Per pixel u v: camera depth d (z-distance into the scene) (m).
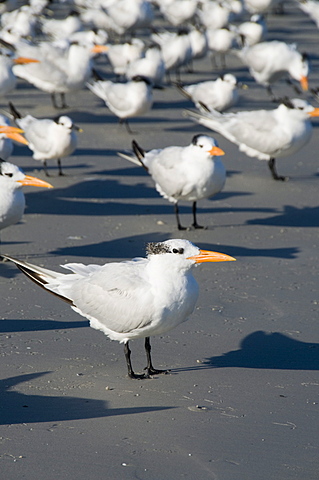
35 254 12.86
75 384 8.45
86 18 36.38
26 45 24.16
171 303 8.29
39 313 10.48
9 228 14.30
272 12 48.12
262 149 17.38
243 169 18.89
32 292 11.26
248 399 8.16
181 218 15.20
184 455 7.03
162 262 8.30
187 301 8.38
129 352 8.67
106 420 7.65
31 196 16.48
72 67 23.66
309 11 39.28
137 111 21.62
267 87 26.81
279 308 10.81
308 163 19.53
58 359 9.07
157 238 13.89
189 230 14.40
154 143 20.81
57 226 14.48
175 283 8.31
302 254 13.18
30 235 13.90
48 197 16.42
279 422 7.67
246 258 12.91
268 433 7.46
